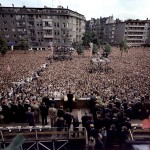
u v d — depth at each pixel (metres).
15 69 44.06
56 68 47.03
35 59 60.09
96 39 88.38
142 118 10.93
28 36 84.00
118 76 39.94
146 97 12.31
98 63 48.97
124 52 86.44
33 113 9.55
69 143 8.03
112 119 8.71
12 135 7.70
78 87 29.58
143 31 115.50
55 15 81.38
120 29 117.69
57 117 9.25
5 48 62.91
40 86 29.06
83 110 12.46
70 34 86.50
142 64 55.97
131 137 7.39
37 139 7.70
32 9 80.88
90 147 7.16
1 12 79.31
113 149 8.10
